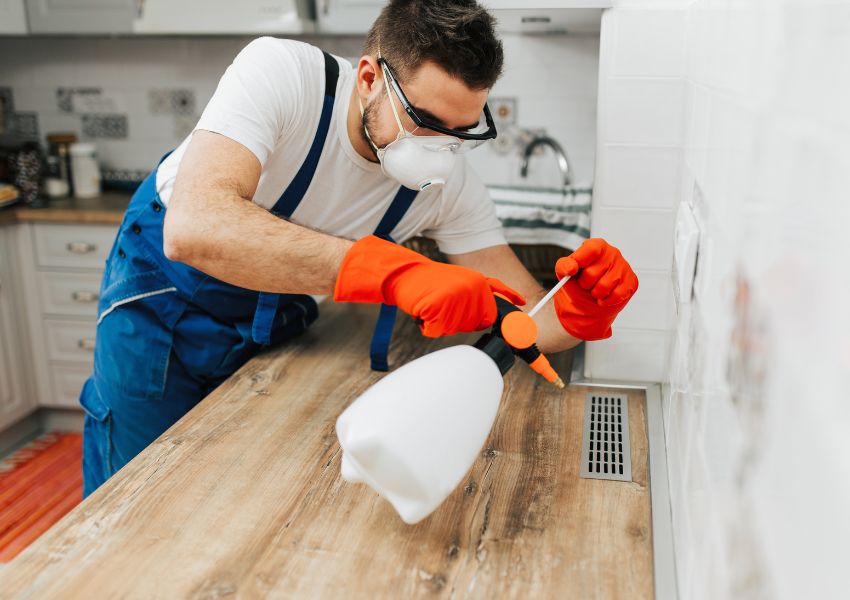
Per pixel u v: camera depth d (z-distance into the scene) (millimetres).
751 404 441
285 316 1392
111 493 867
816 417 310
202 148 1080
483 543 795
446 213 1360
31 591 702
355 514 838
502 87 2725
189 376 1470
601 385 1236
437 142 1083
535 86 2707
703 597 575
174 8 2551
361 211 1324
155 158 3098
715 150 697
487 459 976
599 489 908
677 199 1164
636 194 1228
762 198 448
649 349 1254
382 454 628
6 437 2850
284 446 986
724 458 523
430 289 800
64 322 2785
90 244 2680
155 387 1449
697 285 773
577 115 2709
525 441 1028
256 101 1114
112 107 3072
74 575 727
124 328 1428
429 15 997
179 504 850
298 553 771
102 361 1477
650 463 964
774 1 444
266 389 1173
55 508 2480
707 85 799
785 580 347
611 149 1221
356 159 1251
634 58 1181
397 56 1034
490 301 818
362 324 1516
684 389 842
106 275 1506
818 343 313
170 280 1401
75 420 2988
